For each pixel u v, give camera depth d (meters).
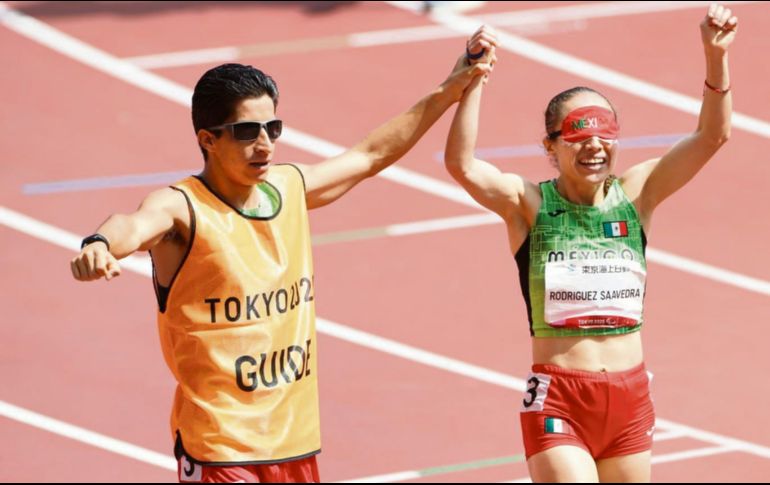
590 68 55.50
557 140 20.48
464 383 35.97
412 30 59.38
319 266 43.03
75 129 52.81
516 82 54.47
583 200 20.67
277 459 18.28
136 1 63.09
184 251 18.19
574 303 20.36
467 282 41.97
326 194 19.84
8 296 41.81
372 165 20.22
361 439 33.16
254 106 18.05
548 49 57.00
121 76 56.59
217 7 62.12
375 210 46.59
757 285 40.97
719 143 20.89
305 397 18.77
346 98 54.25
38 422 34.75
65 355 38.44
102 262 16.14
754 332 38.09
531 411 20.41
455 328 39.12
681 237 43.88
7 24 60.59
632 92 53.62
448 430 33.53
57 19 61.06
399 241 44.59
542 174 47.78
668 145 49.62
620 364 20.39
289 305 18.67
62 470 32.38
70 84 56.09
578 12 60.03
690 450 32.06
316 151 50.53
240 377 18.22
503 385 35.81
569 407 20.25
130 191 48.53
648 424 20.69
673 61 55.75
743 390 34.84
